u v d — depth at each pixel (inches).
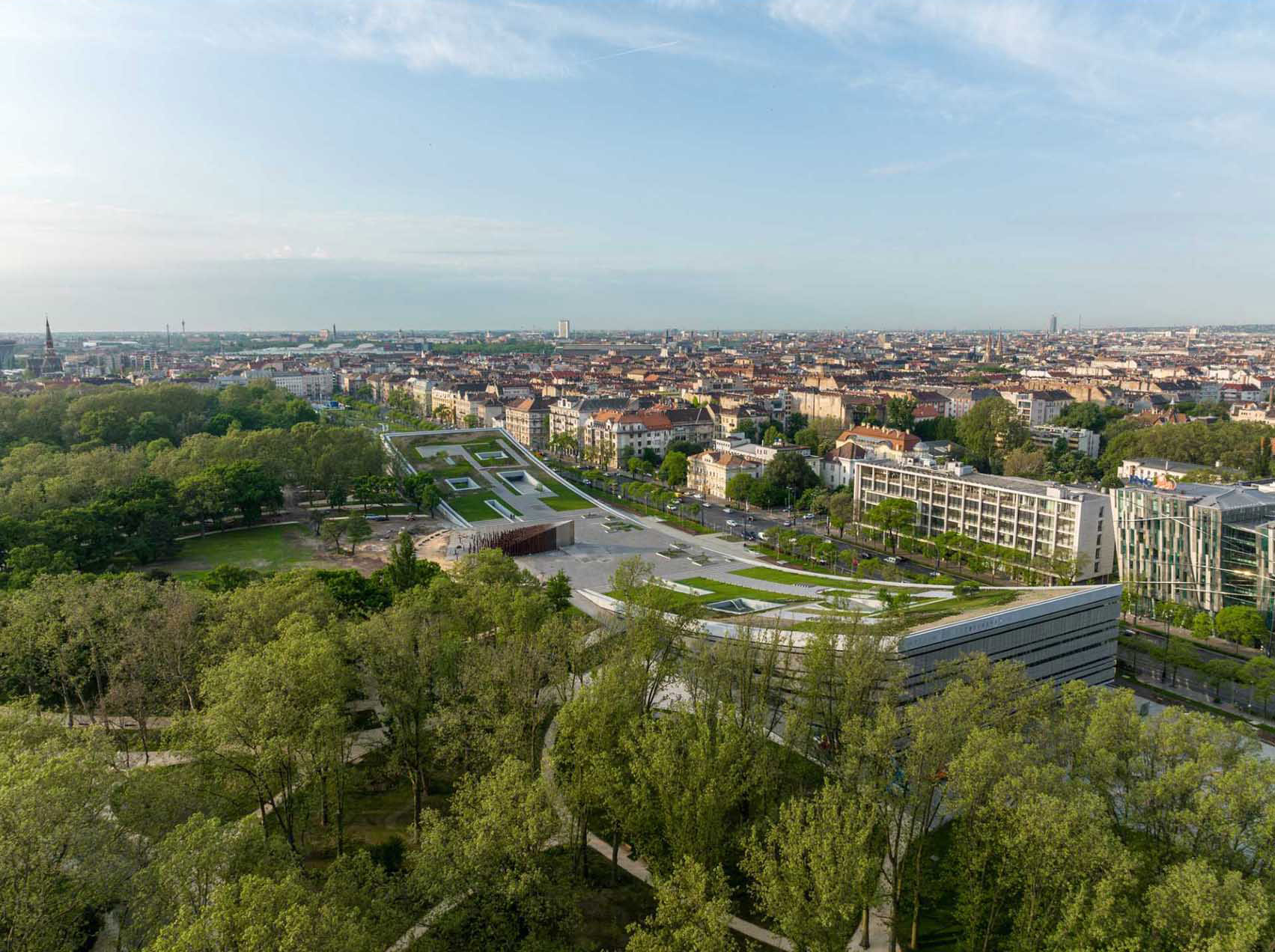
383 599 7795.3
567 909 3582.7
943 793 4018.2
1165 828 3646.7
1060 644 6801.2
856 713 4881.9
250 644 5615.2
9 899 2903.5
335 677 4667.8
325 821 4781.0
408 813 4904.0
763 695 5172.2
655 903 4185.5
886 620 5940.0
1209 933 2938.0
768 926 4062.5
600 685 4500.5
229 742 4188.0
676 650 6033.5
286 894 2751.0
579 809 4224.9
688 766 4023.1
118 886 3171.8
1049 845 3201.3
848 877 3203.7
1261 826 3432.6
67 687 6343.5
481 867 3319.4
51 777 3218.5
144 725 5472.4
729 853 4542.3
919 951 3887.8
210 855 3004.4
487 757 4650.6
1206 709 6865.2
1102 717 4141.2
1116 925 3002.0
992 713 4746.6
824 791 3614.7
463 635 6353.3
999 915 3769.7
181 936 2566.4
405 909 3437.5
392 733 5339.6
